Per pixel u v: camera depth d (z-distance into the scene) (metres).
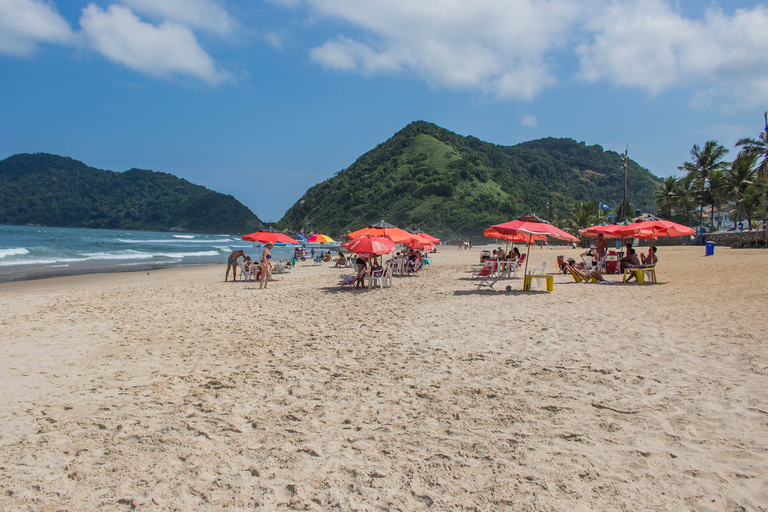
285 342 6.77
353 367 5.36
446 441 3.36
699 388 4.20
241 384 4.84
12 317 9.08
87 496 2.75
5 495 2.76
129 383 4.93
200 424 3.79
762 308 7.75
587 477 2.79
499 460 3.04
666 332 6.40
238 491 2.78
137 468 3.08
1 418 3.97
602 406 3.89
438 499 2.62
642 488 2.65
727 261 17.50
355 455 3.20
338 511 2.55
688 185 45.22
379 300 10.84
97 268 23.72
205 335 7.36
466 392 4.38
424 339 6.62
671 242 39.75
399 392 4.46
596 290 11.01
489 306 9.22
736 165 38.12
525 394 4.26
